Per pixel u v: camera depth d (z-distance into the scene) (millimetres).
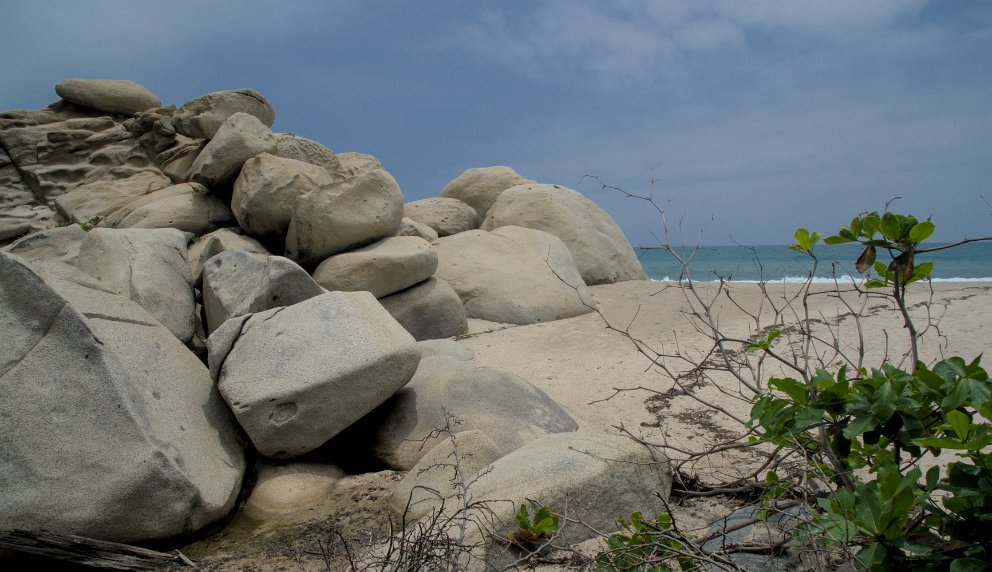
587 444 3451
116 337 4070
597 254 11422
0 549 3145
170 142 10750
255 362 4273
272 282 5164
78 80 11422
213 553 3383
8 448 3309
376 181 7977
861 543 2234
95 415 3432
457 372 4770
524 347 7180
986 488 2088
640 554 2641
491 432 4289
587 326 8039
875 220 2664
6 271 3645
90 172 10805
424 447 4273
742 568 2379
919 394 2400
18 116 11336
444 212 12125
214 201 8961
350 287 7246
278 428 3980
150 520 3330
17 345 3543
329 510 3746
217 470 3799
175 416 3885
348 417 4133
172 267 6125
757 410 2629
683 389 3391
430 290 7773
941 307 7547
